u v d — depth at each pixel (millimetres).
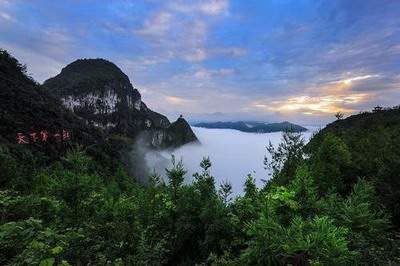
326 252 4242
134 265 6844
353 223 5836
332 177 10742
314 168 11359
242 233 7195
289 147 14570
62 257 5863
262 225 5062
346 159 11570
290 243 4484
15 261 4676
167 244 7961
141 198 10031
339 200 6977
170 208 8656
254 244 5070
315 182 10367
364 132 18562
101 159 73562
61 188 8500
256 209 7359
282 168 14320
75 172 9000
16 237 5199
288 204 5871
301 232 4645
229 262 5863
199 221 7973
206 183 8508
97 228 7992
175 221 8414
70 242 6418
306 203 6051
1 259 4887
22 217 7527
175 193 9102
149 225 8523
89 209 8820
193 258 7906
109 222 8703
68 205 8430
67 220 8047
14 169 13469
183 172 9336
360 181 6949
